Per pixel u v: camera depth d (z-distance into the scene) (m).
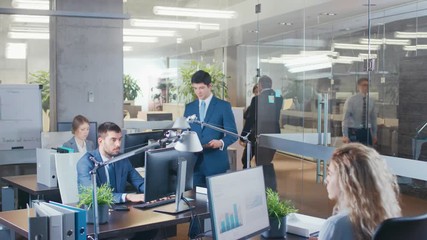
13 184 4.41
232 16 7.34
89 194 2.84
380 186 1.80
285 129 5.83
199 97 4.30
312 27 5.56
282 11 6.18
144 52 6.96
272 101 6.14
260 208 2.46
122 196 3.37
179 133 2.94
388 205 1.80
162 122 6.88
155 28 7.11
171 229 4.36
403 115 4.16
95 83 6.34
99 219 2.82
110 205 2.98
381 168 1.84
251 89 6.98
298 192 5.35
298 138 5.59
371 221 1.77
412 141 4.05
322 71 5.31
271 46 6.43
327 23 5.26
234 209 2.27
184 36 7.26
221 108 4.26
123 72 6.52
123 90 6.54
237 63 7.19
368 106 4.53
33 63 6.22
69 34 6.18
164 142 2.93
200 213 3.09
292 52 5.94
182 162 3.16
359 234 1.77
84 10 6.23
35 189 4.04
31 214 2.73
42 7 6.24
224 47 7.36
